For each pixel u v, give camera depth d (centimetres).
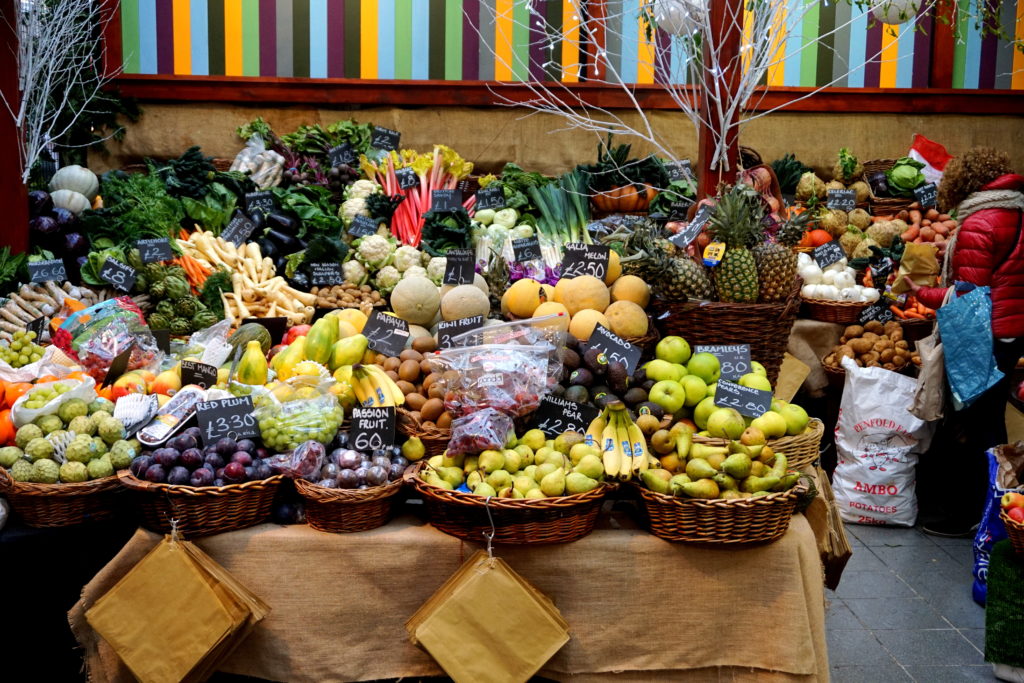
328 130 624
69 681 295
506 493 269
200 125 638
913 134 673
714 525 266
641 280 368
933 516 496
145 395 318
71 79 561
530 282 364
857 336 518
